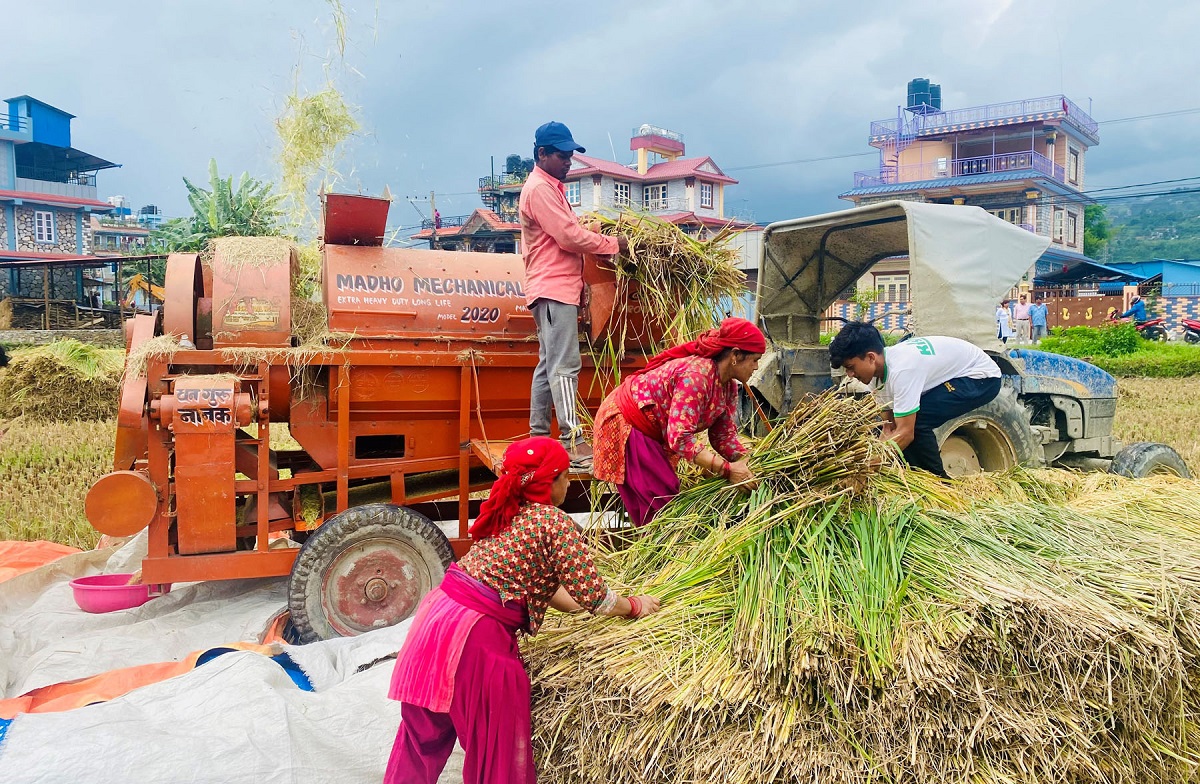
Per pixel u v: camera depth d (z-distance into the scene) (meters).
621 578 3.58
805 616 2.79
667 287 4.98
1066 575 3.11
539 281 4.66
